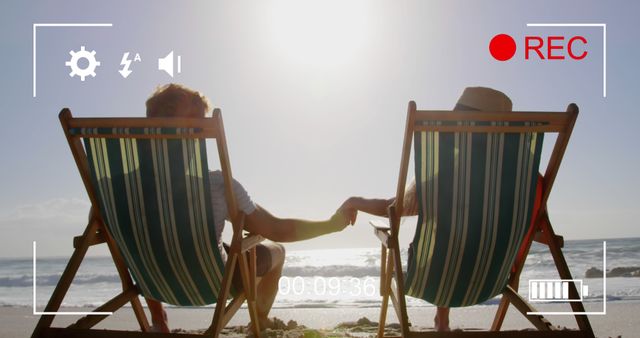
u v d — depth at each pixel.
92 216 3.04
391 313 7.06
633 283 10.58
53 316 2.76
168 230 2.91
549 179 2.91
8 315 7.81
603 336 5.24
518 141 2.79
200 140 2.73
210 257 2.99
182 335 2.65
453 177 2.85
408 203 3.24
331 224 3.25
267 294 4.18
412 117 2.70
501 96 3.28
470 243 2.98
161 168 2.79
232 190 2.85
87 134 2.75
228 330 4.82
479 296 3.25
